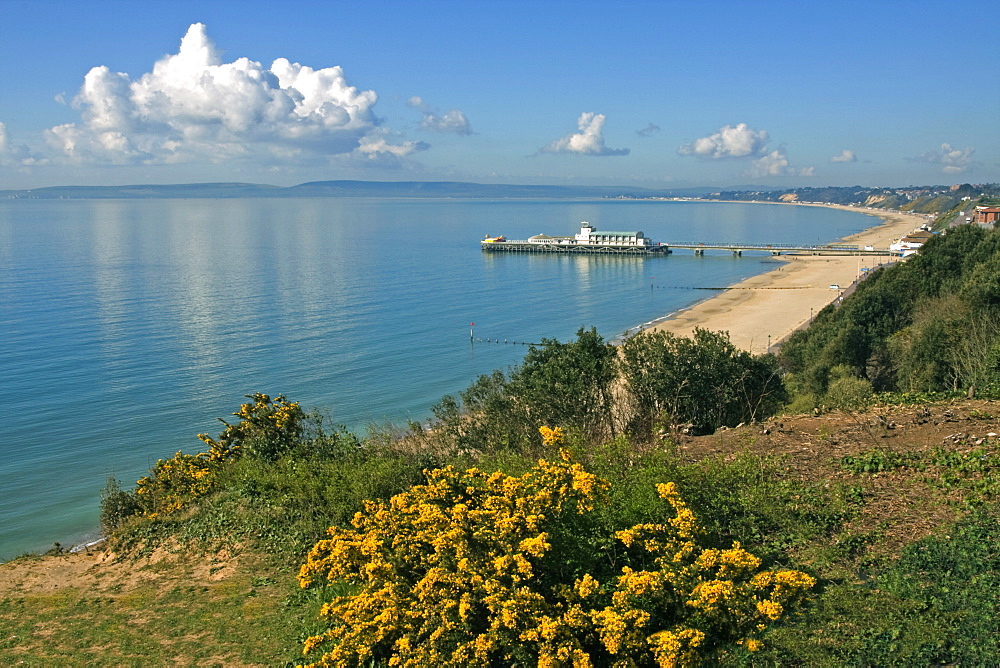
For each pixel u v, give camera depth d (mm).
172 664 10000
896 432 13359
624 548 9438
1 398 46344
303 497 14695
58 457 37094
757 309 80500
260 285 97062
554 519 9195
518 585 8266
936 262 47375
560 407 19000
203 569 13336
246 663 9867
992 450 11680
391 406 46750
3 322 68812
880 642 7410
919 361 28297
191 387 49500
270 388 49969
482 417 20281
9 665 10352
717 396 20016
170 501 16828
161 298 84438
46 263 118500
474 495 10594
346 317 76500
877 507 10461
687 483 10852
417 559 9445
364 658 8719
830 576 8859
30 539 28281
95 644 10844
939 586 8250
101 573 13836
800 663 7316
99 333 65125
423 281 107062
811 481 11539
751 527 10211
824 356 37281
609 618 7355
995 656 6965
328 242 175000
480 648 7559
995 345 20547
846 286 97125
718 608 7734
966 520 9602
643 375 20203
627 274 120188
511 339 68188
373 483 14109
